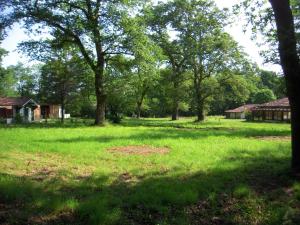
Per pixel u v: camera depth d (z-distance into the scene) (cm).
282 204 910
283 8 1085
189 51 5616
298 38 1087
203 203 898
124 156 1552
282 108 6812
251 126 4459
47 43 3909
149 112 9688
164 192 931
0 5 3534
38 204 827
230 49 5625
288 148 1838
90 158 1500
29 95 7169
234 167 1304
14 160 1398
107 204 840
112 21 3706
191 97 5812
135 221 781
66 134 2559
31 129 3047
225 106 11875
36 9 3600
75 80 4972
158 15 5612
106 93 4066
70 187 1011
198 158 1512
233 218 833
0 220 741
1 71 6975
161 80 5881
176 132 2955
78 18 3712
